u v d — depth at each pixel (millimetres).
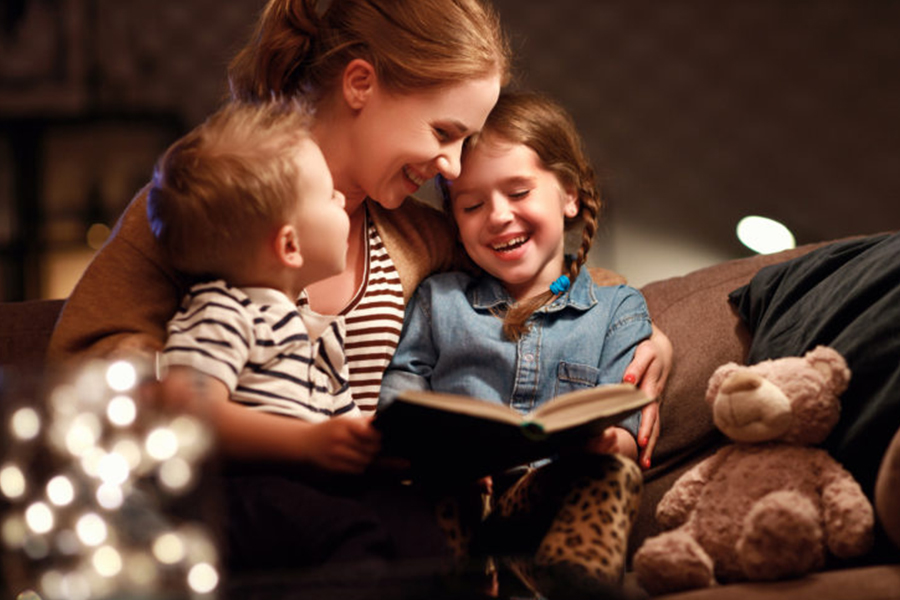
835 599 926
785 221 3742
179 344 1042
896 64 3760
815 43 3785
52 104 3607
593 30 3787
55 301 1439
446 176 1315
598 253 3646
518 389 1350
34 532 842
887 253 1243
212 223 1092
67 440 852
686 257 3717
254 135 1125
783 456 1124
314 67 1309
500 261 1394
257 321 1092
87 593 838
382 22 1278
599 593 915
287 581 893
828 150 3764
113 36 3664
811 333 1234
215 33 3691
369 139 1284
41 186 3465
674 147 3762
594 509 1038
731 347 1404
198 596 851
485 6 1396
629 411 1019
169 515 857
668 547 1010
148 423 862
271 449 1029
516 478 1275
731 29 3789
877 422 1098
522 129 1392
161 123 3559
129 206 1244
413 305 1422
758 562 984
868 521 1025
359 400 1300
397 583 898
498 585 921
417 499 1075
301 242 1137
